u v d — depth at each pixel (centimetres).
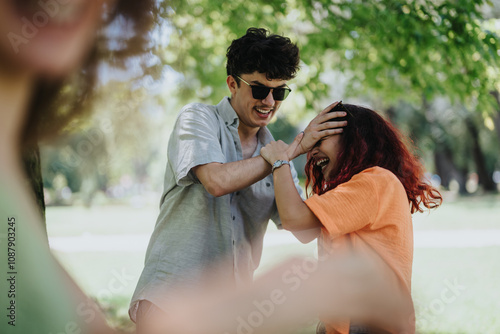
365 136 253
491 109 675
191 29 772
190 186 276
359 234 225
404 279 211
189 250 270
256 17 747
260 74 277
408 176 258
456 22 604
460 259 916
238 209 286
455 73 661
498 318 534
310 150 267
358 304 147
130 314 269
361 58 749
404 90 815
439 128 2489
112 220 1864
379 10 634
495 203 2138
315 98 743
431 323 497
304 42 748
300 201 239
